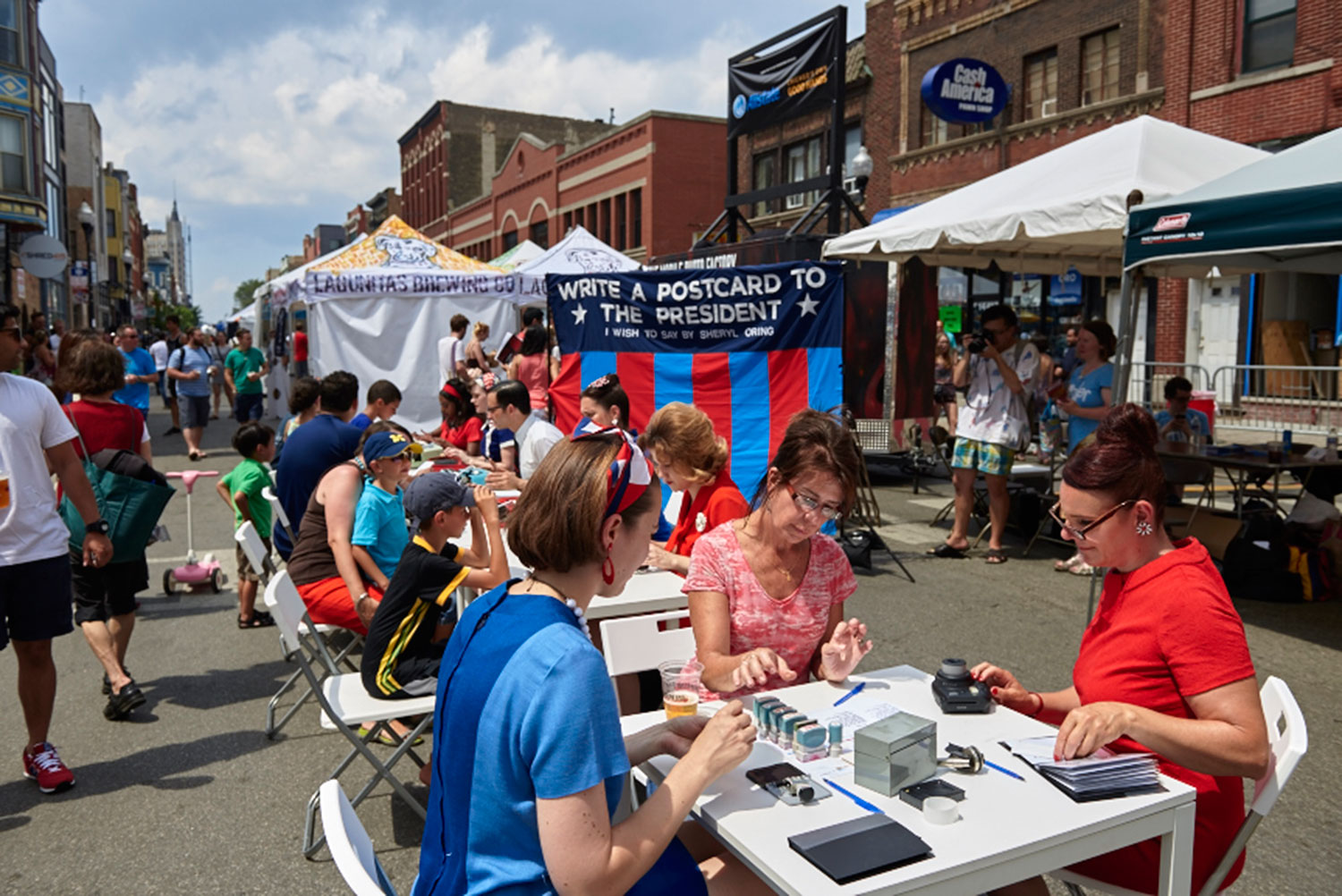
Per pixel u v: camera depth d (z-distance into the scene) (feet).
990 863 6.03
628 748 7.33
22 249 79.61
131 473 15.90
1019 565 25.71
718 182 94.17
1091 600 19.51
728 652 9.78
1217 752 6.92
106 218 213.46
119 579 16.17
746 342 25.25
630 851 5.54
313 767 14.21
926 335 32.04
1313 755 13.98
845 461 8.99
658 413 14.21
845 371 30.76
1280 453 23.99
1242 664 7.14
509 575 14.75
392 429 19.83
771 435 25.27
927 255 31.58
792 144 78.84
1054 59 57.62
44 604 13.23
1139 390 50.62
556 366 40.57
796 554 9.88
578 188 106.93
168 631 21.18
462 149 157.17
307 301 43.39
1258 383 41.75
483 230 138.00
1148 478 7.55
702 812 6.69
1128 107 53.06
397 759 11.97
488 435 24.70
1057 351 58.03
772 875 5.92
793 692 9.04
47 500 13.28
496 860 5.64
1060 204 23.48
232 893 10.91
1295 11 45.52
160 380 86.48
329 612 15.70
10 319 12.94
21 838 12.19
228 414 77.00
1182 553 7.59
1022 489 29.07
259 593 22.29
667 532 16.37
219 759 14.52
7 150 91.86
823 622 9.88
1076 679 8.29
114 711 15.94
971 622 20.62
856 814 6.61
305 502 19.19
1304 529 22.93
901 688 9.15
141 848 11.93
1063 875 7.94
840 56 38.65
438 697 6.05
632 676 12.50
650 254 91.91
